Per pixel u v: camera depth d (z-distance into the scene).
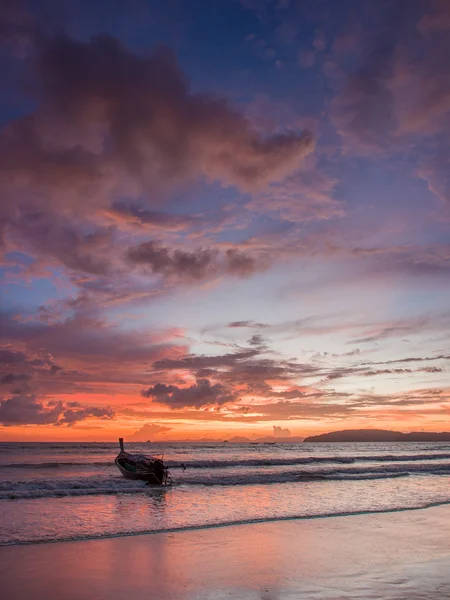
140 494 24.12
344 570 9.06
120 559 10.08
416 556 10.30
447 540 12.23
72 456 68.12
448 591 7.60
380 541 12.05
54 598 7.46
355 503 20.48
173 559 10.08
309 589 7.79
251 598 7.35
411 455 78.38
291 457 70.25
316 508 18.75
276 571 9.01
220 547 11.34
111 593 7.71
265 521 15.40
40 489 25.66
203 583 8.23
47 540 12.16
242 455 79.44
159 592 7.74
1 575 8.76
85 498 22.33
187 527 14.19
